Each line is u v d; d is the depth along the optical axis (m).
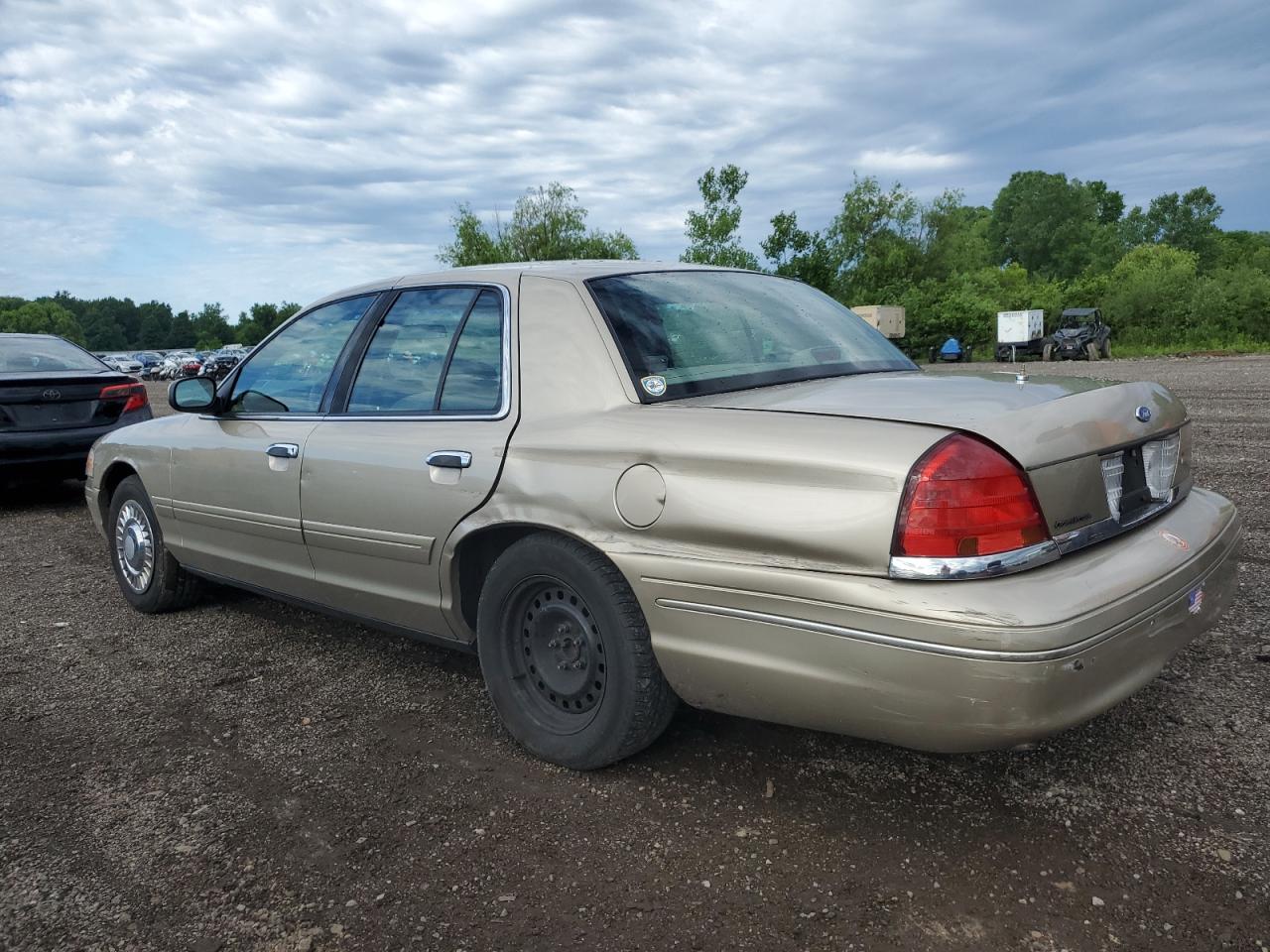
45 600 5.28
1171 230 109.81
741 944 2.12
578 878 2.40
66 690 3.86
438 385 3.31
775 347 3.16
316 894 2.38
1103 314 47.34
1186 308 45.84
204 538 4.34
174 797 2.91
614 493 2.65
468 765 3.05
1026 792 2.71
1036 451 2.26
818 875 2.37
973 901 2.24
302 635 4.47
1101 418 2.50
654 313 3.06
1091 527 2.41
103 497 5.12
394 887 2.40
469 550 3.17
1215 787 2.68
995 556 2.16
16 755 3.25
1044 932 2.12
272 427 3.88
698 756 3.02
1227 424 10.79
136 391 8.41
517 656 3.07
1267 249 83.69
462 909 2.29
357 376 3.63
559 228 42.06
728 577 2.41
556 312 3.06
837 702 2.30
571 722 2.96
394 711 3.51
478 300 3.32
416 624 3.42
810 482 2.31
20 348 8.52
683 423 2.60
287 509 3.74
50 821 2.79
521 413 3.00
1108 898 2.22
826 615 2.27
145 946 2.20
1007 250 108.25
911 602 2.15
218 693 3.76
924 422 2.29
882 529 2.19
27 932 2.26
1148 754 2.88
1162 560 2.48
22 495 9.23
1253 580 4.55
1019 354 37.81
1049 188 104.00
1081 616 2.14
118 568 5.02
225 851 2.59
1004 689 2.08
